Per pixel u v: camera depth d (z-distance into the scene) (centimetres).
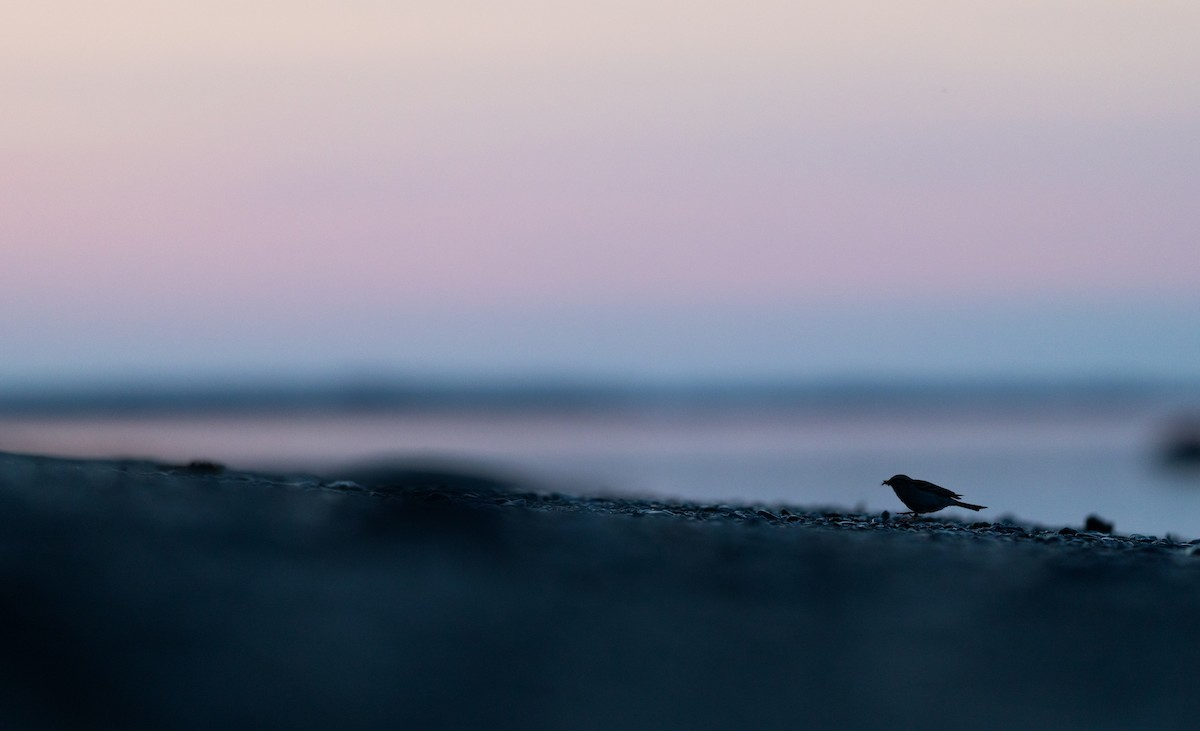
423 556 1877
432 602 1587
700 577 1864
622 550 2053
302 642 1352
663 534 2273
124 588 1466
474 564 1842
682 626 1551
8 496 1997
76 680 1167
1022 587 1900
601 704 1243
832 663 1429
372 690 1229
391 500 2570
